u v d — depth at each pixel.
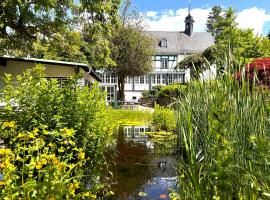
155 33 46.94
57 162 2.20
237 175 2.38
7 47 13.54
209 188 2.61
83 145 3.61
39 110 3.43
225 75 2.93
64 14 13.02
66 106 3.65
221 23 27.88
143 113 16.31
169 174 4.77
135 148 7.16
